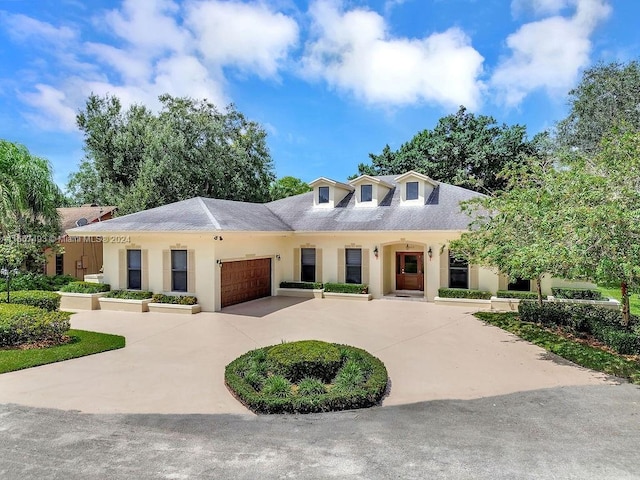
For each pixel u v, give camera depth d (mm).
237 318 13938
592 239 7867
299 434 5656
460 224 16250
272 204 22531
